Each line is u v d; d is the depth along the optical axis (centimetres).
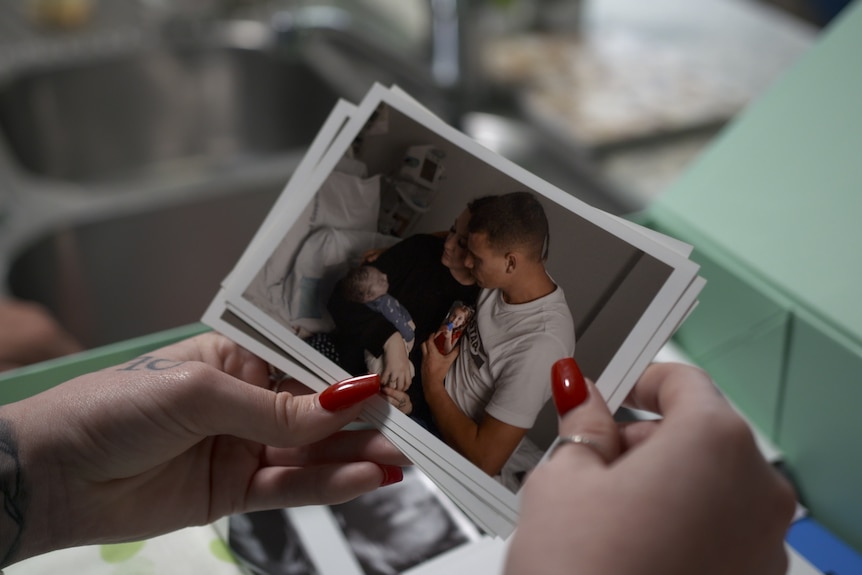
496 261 52
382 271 54
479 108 127
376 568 56
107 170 141
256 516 59
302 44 138
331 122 56
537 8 146
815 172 66
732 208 69
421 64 129
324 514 60
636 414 66
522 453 50
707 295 68
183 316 115
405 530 59
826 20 161
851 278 59
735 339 66
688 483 39
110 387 50
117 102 138
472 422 51
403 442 51
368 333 53
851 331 57
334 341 54
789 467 65
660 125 116
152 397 49
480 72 126
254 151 146
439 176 54
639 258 50
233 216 115
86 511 52
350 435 58
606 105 121
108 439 50
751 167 70
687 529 38
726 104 121
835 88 70
